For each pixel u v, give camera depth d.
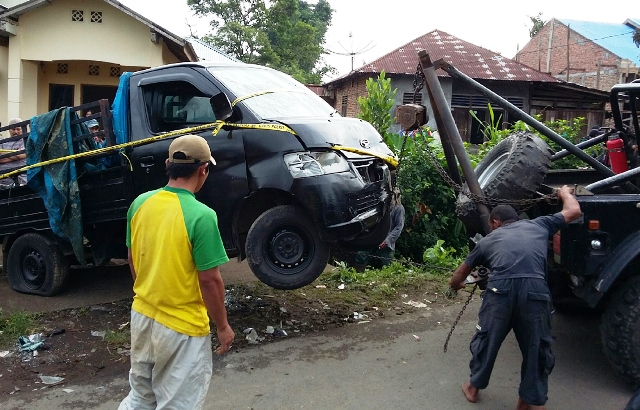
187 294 2.81
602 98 20.64
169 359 2.82
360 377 4.30
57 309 5.73
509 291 3.58
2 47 15.15
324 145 4.67
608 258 3.94
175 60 17.59
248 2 35.47
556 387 4.13
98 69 16.27
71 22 15.02
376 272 7.04
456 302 6.04
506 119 20.33
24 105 15.41
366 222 4.74
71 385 4.16
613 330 3.96
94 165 5.61
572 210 3.82
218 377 4.29
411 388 4.13
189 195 2.87
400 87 20.45
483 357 3.74
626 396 4.00
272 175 4.63
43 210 5.96
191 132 4.93
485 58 21.83
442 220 8.90
